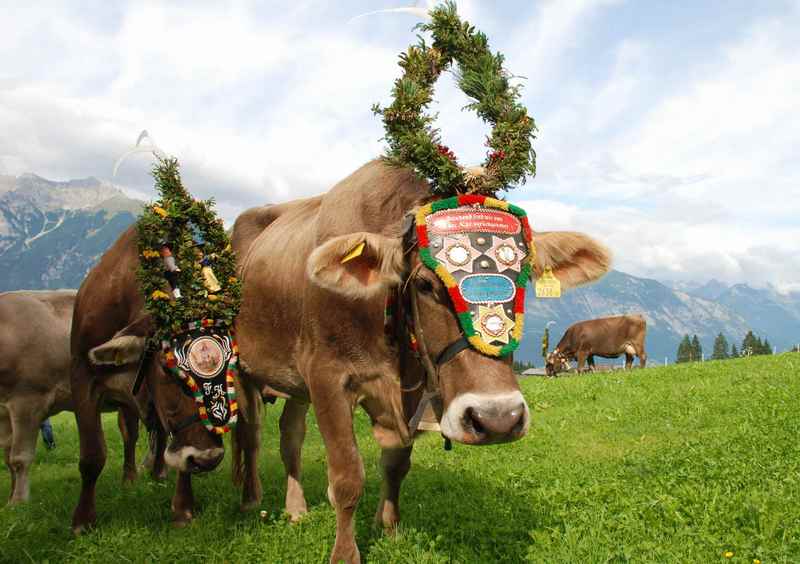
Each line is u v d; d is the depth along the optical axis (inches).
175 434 238.4
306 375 211.0
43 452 505.7
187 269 240.2
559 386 640.4
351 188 209.0
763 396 449.4
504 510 246.2
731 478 256.7
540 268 179.0
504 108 196.2
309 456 420.8
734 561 185.3
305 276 208.5
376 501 272.4
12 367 352.2
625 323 1385.3
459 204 169.9
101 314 268.1
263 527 246.5
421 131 185.5
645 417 446.0
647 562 186.9
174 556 222.8
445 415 155.1
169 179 256.1
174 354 233.5
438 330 160.2
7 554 235.8
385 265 167.8
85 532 259.3
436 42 211.5
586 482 279.7
